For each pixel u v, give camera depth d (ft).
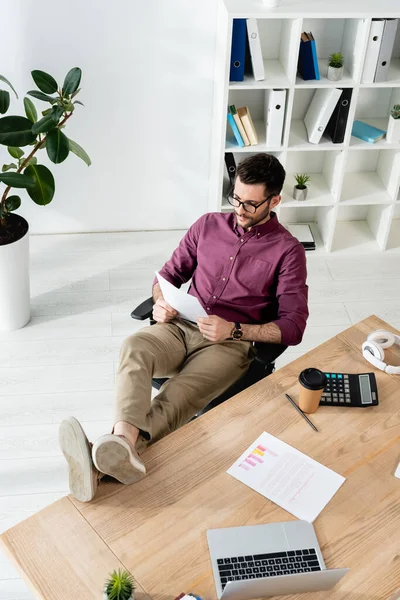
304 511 5.90
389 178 12.47
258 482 6.13
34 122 10.07
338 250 12.92
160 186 12.63
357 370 7.36
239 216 7.92
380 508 5.97
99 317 11.12
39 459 8.92
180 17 10.87
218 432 6.58
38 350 10.47
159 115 11.81
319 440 6.55
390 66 11.76
